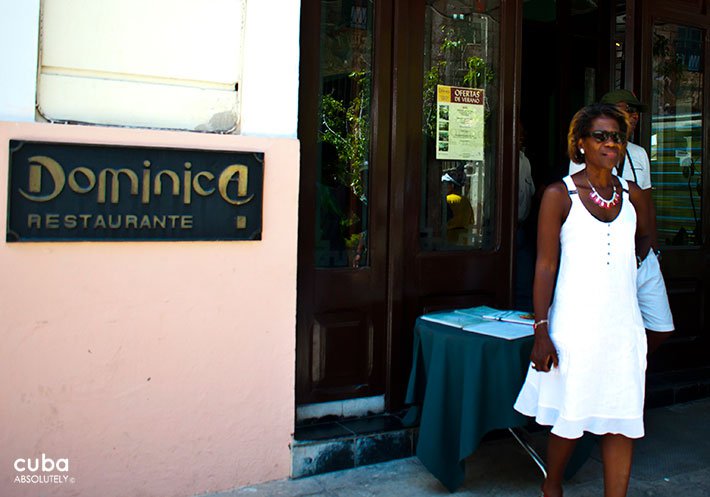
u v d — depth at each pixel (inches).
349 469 140.5
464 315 144.9
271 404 132.6
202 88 126.1
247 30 128.0
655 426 169.2
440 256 161.0
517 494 132.9
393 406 154.9
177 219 121.9
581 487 137.9
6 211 110.4
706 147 199.3
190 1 124.3
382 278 153.6
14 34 111.0
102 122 119.2
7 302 111.9
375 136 151.6
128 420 121.1
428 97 160.2
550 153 261.0
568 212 114.0
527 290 244.2
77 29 116.8
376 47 151.1
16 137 110.4
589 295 111.0
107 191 116.7
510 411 125.3
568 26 227.6
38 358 114.5
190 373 125.2
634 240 115.7
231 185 125.7
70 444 117.5
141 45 121.3
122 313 119.4
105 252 117.5
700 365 199.3
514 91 169.5
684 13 193.8
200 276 124.7
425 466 129.5
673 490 136.9
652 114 191.5
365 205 152.9
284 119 131.9
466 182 166.6
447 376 128.6
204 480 127.8
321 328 147.6
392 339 153.6
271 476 134.0
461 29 164.2
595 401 110.9
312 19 143.8
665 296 139.9
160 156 120.0
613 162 111.7
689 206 198.1
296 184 131.6
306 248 144.6
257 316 130.0
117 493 121.2
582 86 228.7
